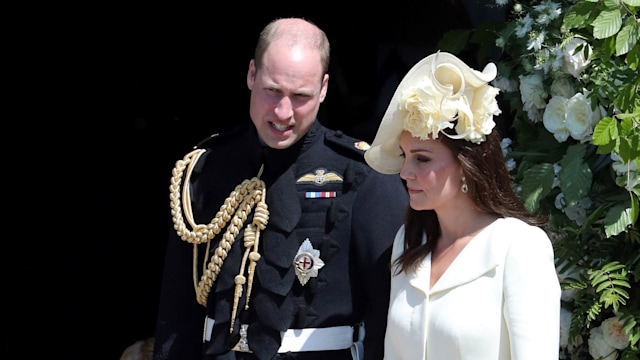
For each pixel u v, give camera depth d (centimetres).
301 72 955
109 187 2142
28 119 2134
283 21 985
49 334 2000
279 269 991
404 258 903
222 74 2109
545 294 828
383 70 1770
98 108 2144
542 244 848
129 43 2120
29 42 2106
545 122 1162
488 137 872
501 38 1231
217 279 1023
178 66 2119
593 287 1119
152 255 2112
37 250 2092
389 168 962
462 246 879
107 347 1998
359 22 1775
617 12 1013
